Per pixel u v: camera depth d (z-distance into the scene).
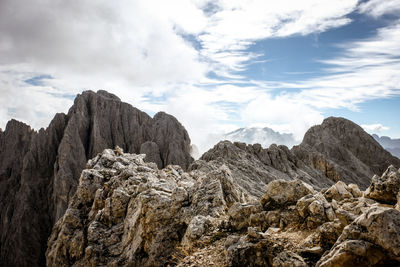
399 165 88.44
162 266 16.91
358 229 7.87
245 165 62.22
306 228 11.20
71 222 28.83
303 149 86.69
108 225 26.11
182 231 18.06
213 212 17.38
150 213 19.66
